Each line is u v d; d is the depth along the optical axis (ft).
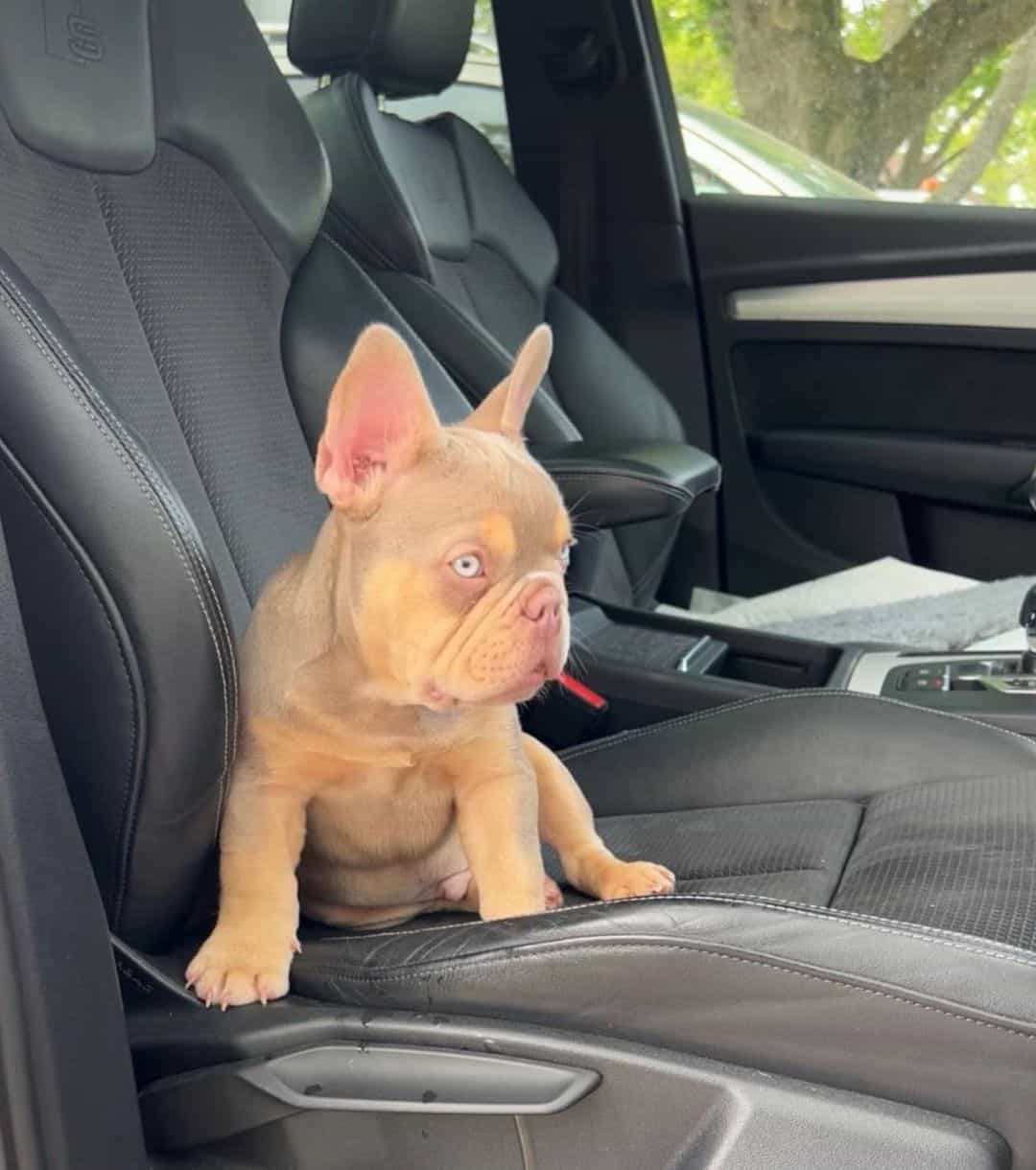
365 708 3.86
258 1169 3.90
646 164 8.86
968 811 4.61
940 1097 3.46
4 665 3.30
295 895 4.00
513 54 8.96
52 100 4.53
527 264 8.42
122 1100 3.53
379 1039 3.73
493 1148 3.73
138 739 3.64
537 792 4.37
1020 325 8.16
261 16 7.45
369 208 7.26
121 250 4.71
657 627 7.14
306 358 5.23
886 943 3.45
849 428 8.75
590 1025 3.64
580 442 6.69
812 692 5.37
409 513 3.61
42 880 3.33
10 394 3.47
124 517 3.52
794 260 8.63
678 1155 3.59
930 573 8.16
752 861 4.57
